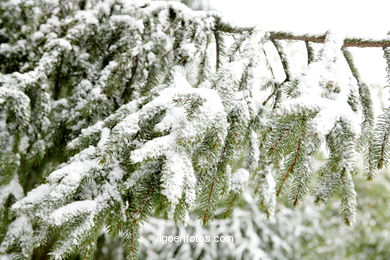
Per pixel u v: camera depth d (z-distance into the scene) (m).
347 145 1.07
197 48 1.67
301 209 6.40
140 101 1.41
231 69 1.29
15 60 1.96
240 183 1.44
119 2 1.96
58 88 1.98
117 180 1.21
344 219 1.25
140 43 1.75
